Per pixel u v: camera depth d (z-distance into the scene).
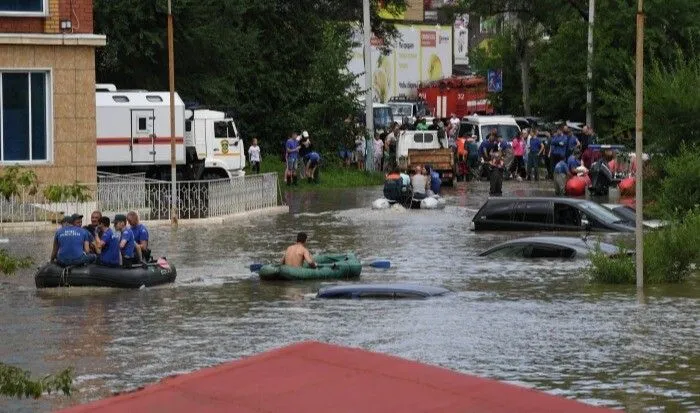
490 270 59.19
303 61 132.50
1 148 81.81
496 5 162.62
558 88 135.62
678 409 31.64
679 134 81.62
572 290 52.25
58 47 82.44
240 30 122.75
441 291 51.28
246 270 59.94
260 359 20.05
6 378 28.47
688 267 56.62
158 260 57.56
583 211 75.44
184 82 116.50
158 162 96.50
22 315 47.28
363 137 132.25
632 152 103.75
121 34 110.56
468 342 40.47
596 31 129.62
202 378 19.52
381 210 91.56
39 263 61.50
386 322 44.34
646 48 125.38
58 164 82.69
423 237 74.62
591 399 32.78
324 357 19.97
